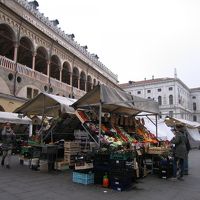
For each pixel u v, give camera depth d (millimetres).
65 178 9789
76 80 35531
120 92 11031
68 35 39875
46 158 11562
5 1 24578
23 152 13445
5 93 21562
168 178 10297
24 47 24516
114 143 9766
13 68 22703
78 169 9031
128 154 8664
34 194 7371
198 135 33562
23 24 24031
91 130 10688
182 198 7340
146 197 7336
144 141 12859
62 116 13641
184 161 10391
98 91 10344
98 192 7766
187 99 88250
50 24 33312
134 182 9430
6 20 22125
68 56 31578
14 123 19828
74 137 14516
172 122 26266
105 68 47438
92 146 11070
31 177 9922
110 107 12719
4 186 8289
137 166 9734
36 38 25969
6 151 12578
